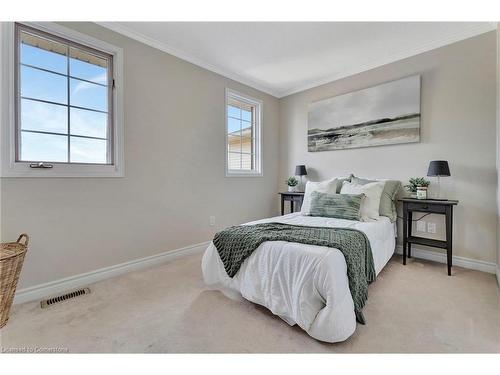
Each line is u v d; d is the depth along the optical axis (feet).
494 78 7.64
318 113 12.17
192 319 5.35
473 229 8.08
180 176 9.64
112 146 7.82
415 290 6.63
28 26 6.22
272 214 13.93
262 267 5.52
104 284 7.18
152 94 8.70
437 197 8.73
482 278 7.38
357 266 5.27
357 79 10.82
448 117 8.48
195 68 10.05
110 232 7.75
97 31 7.36
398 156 9.66
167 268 8.46
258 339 4.68
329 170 11.92
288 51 9.31
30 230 6.30
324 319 4.38
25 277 6.22
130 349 4.44
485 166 7.83
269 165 13.73
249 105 13.12
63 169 6.79
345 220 8.05
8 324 5.17
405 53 9.26
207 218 10.70
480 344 4.47
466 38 8.07
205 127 10.49
